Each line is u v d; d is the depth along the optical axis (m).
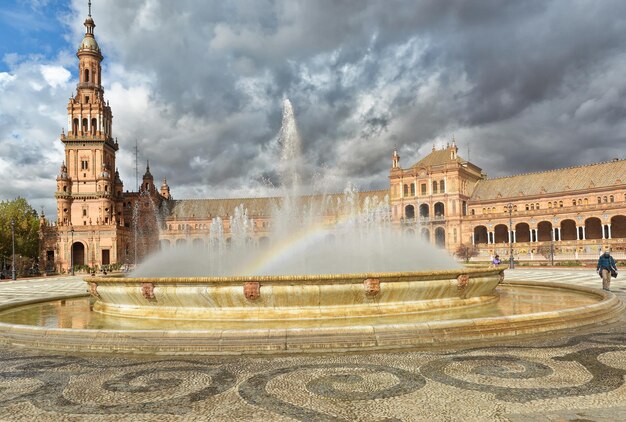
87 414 7.63
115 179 130.62
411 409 7.55
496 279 17.86
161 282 14.88
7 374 10.14
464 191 119.25
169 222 137.38
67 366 10.67
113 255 111.44
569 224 106.31
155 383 9.21
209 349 11.50
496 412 7.34
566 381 8.87
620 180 97.50
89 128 120.50
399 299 15.00
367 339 11.66
